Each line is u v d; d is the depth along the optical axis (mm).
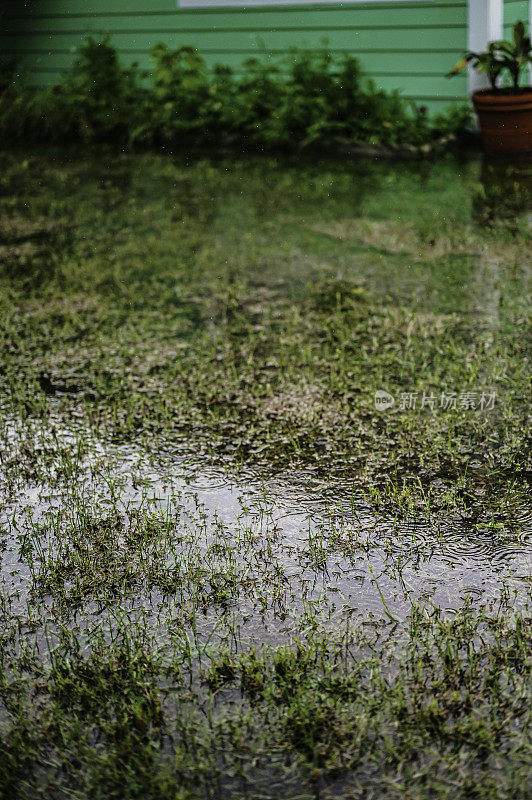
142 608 3338
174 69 11922
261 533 3760
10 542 3785
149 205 9211
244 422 4699
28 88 13867
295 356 5457
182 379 5230
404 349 5445
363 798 2506
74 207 9328
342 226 7988
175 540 3732
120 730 2770
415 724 2717
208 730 2760
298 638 3131
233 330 5922
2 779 2635
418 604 3270
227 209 8844
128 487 4160
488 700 2799
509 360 5133
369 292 6426
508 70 10008
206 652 3096
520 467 4117
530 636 3053
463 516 3783
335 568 3502
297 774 2592
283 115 10977
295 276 6875
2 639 3219
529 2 9617
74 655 3119
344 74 10828
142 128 12078
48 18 13227
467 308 5984
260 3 11312
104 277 7102
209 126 11773
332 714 2770
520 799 2479
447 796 2490
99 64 12641
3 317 6355
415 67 10508
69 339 5918
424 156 10172
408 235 7574
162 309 6371
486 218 7809
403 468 4176
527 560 3482
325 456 4328
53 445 4566
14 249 8016
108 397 5062
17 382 5312
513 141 9695
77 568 3582
